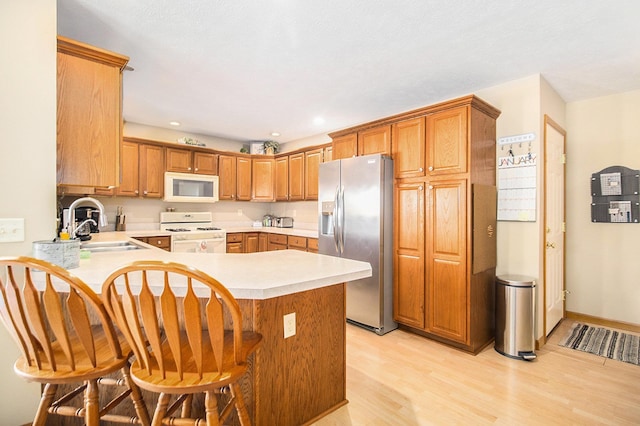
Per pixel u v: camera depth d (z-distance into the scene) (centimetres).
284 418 153
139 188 411
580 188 329
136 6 181
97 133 181
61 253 142
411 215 289
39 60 157
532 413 176
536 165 265
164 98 329
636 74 267
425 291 278
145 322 100
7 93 150
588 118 324
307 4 179
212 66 256
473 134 254
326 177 342
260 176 517
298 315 158
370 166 299
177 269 94
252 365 141
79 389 131
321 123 423
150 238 391
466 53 233
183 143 452
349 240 316
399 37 212
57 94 169
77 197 374
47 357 109
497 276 267
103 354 118
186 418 120
